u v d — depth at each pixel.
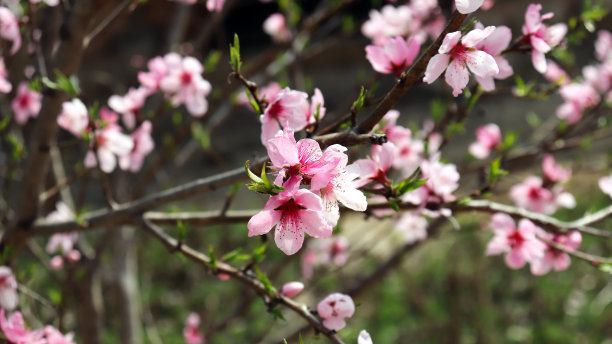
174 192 1.73
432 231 2.88
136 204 1.81
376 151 1.32
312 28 2.97
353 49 8.83
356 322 5.58
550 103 7.98
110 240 2.92
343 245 3.39
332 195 1.05
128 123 2.17
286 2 3.01
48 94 1.83
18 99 2.30
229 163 8.66
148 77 2.11
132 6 1.83
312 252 3.51
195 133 2.91
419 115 8.63
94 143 1.79
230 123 9.38
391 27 2.35
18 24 1.86
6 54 2.21
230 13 8.95
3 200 2.16
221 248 6.27
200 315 5.61
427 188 1.57
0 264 1.91
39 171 2.01
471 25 1.10
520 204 2.46
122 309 3.25
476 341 5.20
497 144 2.47
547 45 1.32
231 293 6.09
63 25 1.80
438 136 2.44
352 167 1.10
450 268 5.74
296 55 3.05
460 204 1.59
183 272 6.66
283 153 0.98
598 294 5.72
